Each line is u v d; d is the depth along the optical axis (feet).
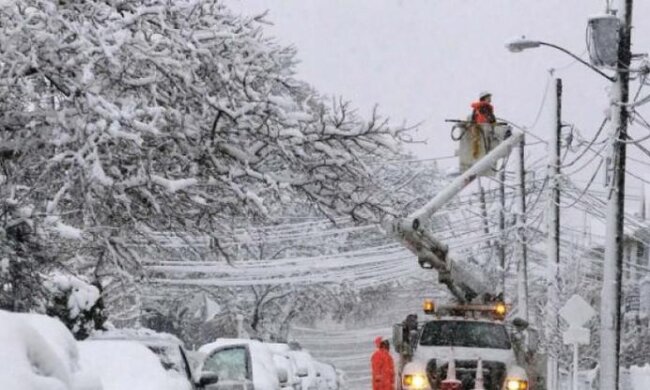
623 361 245.45
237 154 98.84
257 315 274.16
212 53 97.91
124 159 94.73
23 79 90.27
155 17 93.50
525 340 111.14
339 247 254.27
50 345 37.63
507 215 202.90
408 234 107.55
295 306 290.56
